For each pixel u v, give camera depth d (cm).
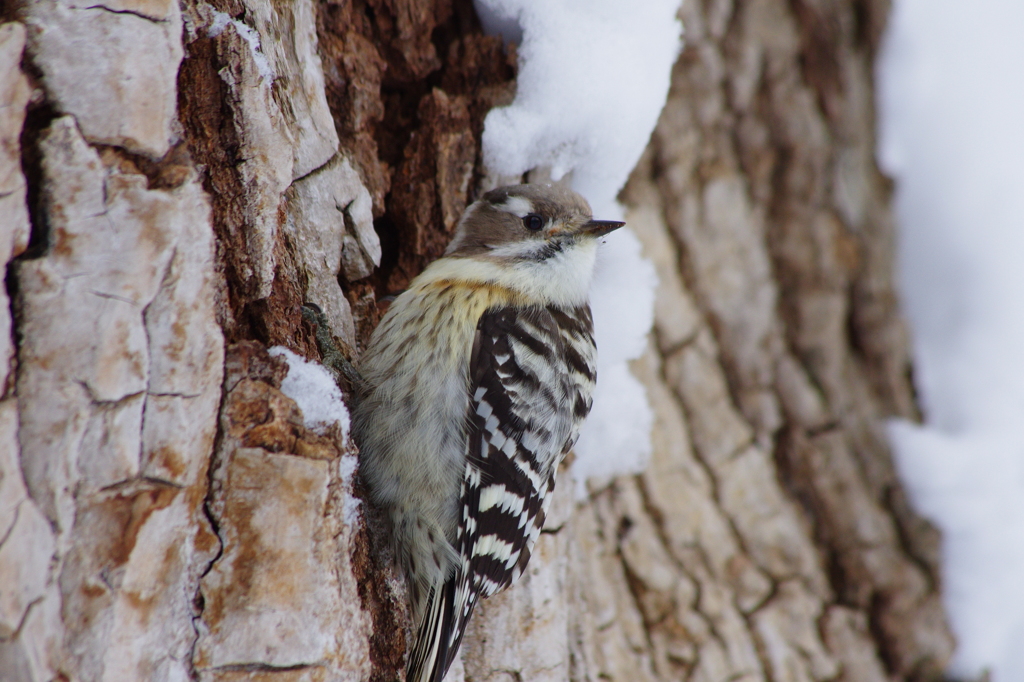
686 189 998
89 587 436
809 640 984
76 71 450
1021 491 1055
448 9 799
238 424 515
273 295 588
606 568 911
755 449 1005
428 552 679
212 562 498
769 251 1041
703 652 931
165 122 488
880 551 1030
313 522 522
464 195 800
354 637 561
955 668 1023
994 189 1102
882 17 1105
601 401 906
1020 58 1109
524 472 713
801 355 1045
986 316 1094
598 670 853
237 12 581
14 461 408
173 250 479
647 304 916
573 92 782
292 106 646
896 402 1087
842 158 1079
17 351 421
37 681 404
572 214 775
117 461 449
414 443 680
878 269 1102
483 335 707
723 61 1015
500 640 755
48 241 436
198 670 483
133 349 458
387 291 809
